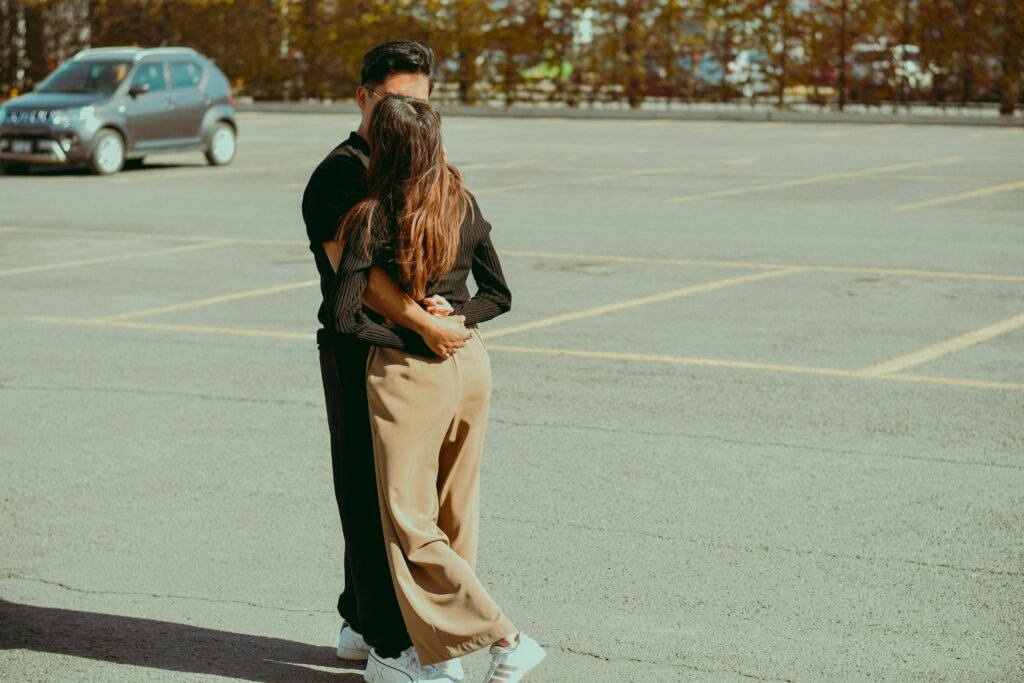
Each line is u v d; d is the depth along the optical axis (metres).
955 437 6.90
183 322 9.84
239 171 21.95
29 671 4.32
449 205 3.82
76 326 9.73
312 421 7.24
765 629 4.62
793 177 20.03
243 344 9.10
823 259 12.51
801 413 7.34
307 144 27.28
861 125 32.66
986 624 4.66
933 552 5.33
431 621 3.87
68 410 7.46
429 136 3.79
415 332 3.86
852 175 20.23
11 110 21.33
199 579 5.09
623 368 8.37
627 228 14.69
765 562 5.23
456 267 3.95
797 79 35.56
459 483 4.05
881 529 5.59
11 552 5.36
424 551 3.88
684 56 36.53
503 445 6.77
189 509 5.86
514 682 3.94
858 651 4.46
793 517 5.73
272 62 39.78
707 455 6.60
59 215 16.17
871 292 10.86
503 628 3.87
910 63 34.38
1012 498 5.97
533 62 37.50
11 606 4.83
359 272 3.77
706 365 8.44
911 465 6.45
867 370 8.30
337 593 4.96
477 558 5.27
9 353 8.86
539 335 9.31
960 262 12.30
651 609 4.79
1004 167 21.28
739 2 35.66
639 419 7.23
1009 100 33.34
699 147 25.81
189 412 7.41
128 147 21.77
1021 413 7.36
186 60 22.80
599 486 6.14
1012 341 9.09
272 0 39.53
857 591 4.95
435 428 3.90
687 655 4.43
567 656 4.42
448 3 37.81
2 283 11.52
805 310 10.16
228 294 10.95
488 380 4.02
